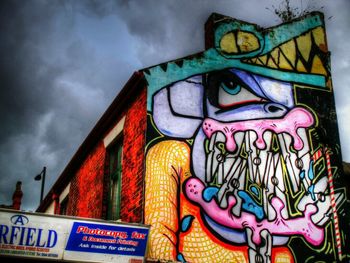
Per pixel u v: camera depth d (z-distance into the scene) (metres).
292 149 9.38
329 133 9.94
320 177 9.41
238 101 9.29
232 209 8.38
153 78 8.72
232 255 8.04
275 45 10.18
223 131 8.90
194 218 8.01
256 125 9.24
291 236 8.64
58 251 6.77
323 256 8.74
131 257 7.17
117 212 9.49
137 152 8.51
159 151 8.24
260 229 8.44
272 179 8.95
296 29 10.56
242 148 8.93
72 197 13.25
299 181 9.17
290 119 9.63
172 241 7.71
